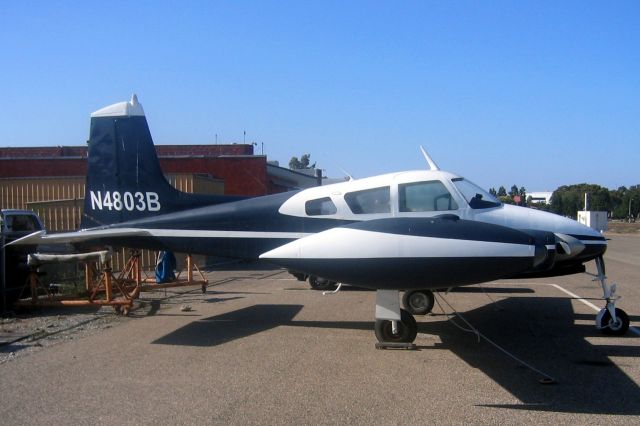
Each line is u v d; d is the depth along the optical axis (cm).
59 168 2420
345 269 639
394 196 767
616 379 554
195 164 2586
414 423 440
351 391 517
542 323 832
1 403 489
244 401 491
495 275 607
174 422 444
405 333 678
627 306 981
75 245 948
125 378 558
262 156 2592
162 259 1160
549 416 455
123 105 889
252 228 810
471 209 762
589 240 759
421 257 614
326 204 786
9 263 922
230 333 759
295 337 733
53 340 723
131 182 884
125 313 891
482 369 589
